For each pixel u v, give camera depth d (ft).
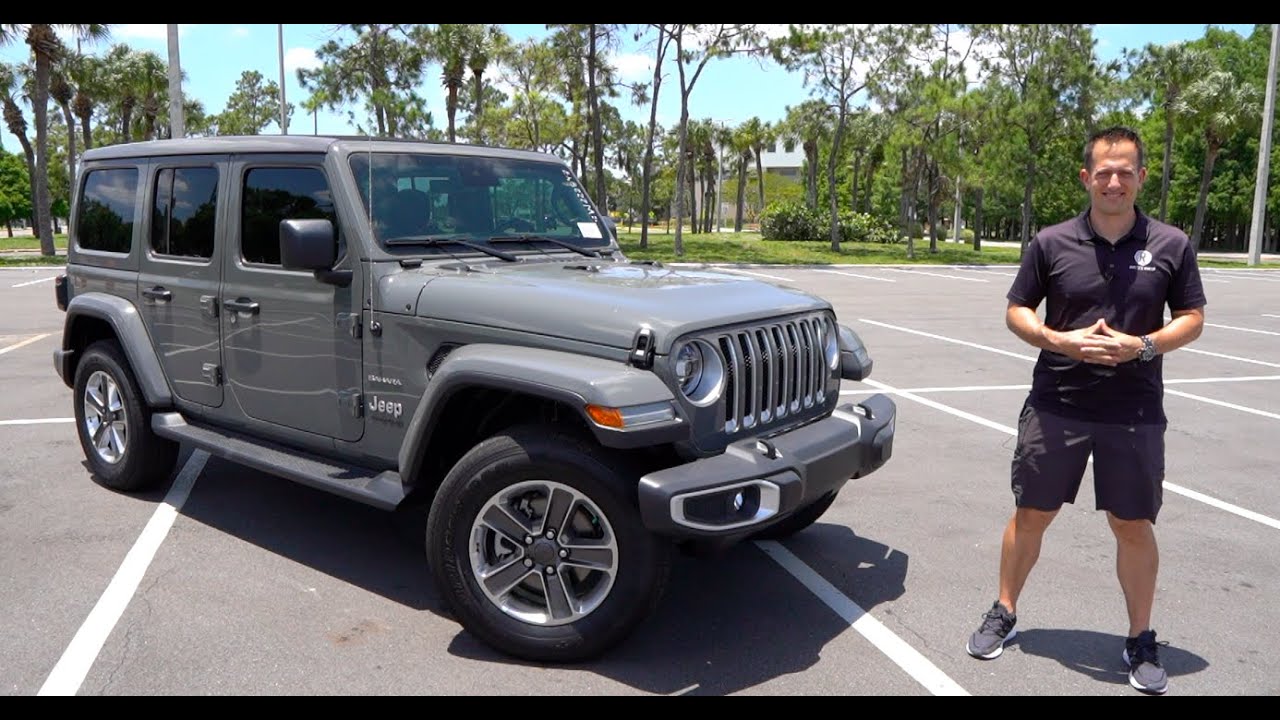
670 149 228.43
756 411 12.09
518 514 11.81
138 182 17.06
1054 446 11.58
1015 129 118.32
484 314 12.24
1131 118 123.13
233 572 14.48
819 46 104.47
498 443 11.58
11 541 15.56
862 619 13.37
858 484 19.89
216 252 15.46
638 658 12.07
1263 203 118.21
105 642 12.10
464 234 14.78
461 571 11.82
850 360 14.61
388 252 13.53
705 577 14.82
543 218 16.12
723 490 10.70
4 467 19.77
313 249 12.67
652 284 12.83
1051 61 117.39
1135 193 10.82
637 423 10.55
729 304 12.21
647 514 10.54
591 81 110.22
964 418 26.30
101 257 17.88
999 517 17.79
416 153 14.74
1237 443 23.97
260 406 15.11
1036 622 13.39
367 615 13.09
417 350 12.87
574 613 11.59
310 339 14.12
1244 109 125.90
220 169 15.43
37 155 97.50
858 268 105.50
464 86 134.00
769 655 12.24
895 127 118.73
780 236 148.36
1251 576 15.14
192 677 11.29
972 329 46.39
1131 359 10.83
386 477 13.17
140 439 17.31
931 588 14.48
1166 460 22.26
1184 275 10.90
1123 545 11.74
